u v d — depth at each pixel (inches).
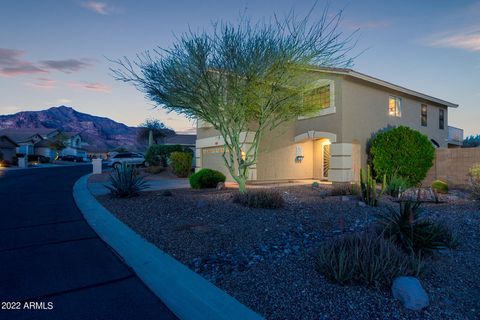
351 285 157.9
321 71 442.6
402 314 131.6
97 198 462.3
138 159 1374.3
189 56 373.4
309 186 576.1
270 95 404.8
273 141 676.1
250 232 257.8
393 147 569.0
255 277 173.0
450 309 136.5
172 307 146.2
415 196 436.5
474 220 296.0
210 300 149.6
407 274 162.2
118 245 240.5
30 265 197.0
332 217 309.6
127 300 152.5
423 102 813.9
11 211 375.6
